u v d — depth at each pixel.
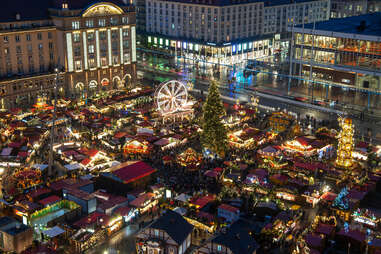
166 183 91.62
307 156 105.88
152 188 87.19
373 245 68.75
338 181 93.44
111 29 160.62
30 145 109.25
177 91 130.00
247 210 82.00
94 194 86.00
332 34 167.62
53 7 151.25
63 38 149.12
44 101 137.25
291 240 73.06
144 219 79.69
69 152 104.19
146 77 189.50
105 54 161.38
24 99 145.50
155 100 130.25
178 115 130.25
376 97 160.62
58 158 105.12
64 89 154.25
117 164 98.06
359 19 190.38
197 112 140.50
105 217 76.00
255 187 88.94
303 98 159.00
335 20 191.50
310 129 127.31
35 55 148.00
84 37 153.62
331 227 73.81
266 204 80.94
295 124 129.38
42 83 148.38
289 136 120.56
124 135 116.38
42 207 79.88
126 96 151.38
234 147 112.44
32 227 71.25
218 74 195.50
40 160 104.12
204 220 75.94
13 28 141.38
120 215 77.12
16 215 80.00
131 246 71.50
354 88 154.75
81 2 153.62
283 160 103.19
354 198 84.31
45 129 119.62
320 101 155.38
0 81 137.50
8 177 94.31
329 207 83.56
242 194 87.88
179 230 68.25
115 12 159.88
